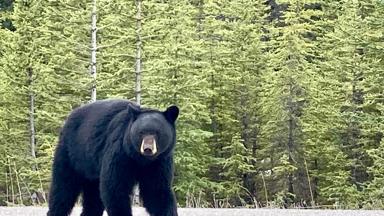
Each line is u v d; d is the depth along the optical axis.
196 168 28.12
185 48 27.44
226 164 30.16
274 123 31.09
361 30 31.16
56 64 28.14
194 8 30.75
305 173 30.91
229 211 11.55
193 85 27.61
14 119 29.75
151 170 7.15
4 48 30.12
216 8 34.03
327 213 11.39
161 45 27.47
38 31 28.66
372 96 28.89
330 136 30.59
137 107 7.15
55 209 7.82
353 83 30.31
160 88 27.50
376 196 25.27
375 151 26.80
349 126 30.03
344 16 34.97
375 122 29.03
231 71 32.22
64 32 27.98
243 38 33.03
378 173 26.66
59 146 7.80
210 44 32.38
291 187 30.55
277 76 31.28
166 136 6.89
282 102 31.12
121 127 7.09
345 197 27.75
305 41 34.94
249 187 31.48
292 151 30.94
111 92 27.64
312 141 30.78
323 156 30.78
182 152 27.91
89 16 27.47
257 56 33.28
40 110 28.81
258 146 32.62
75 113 7.77
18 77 28.92
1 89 29.11
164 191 7.23
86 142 7.41
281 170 29.25
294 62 31.67
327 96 30.91
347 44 31.53
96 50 28.03
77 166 7.61
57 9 28.09
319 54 36.19
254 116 32.62
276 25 43.81
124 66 27.45
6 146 29.66
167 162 7.20
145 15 27.22
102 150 7.22
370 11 35.78
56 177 7.80
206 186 28.47
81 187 7.88
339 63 31.20
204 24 33.53
